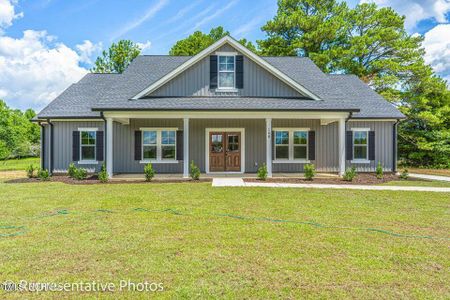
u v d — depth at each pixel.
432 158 21.61
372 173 15.02
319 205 7.54
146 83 14.30
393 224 5.88
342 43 27.92
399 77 23.27
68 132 14.56
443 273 3.73
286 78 13.51
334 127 15.32
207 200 8.07
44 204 7.57
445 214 6.71
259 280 3.48
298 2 30.00
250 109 12.08
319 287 3.33
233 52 13.68
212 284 3.38
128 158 14.83
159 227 5.56
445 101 22.36
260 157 15.26
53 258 4.10
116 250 4.39
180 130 14.95
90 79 17.38
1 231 5.28
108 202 7.79
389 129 15.22
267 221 6.00
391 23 25.69
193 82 13.51
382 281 3.49
